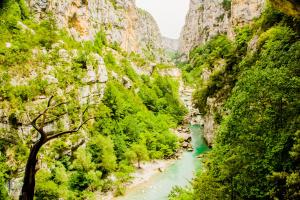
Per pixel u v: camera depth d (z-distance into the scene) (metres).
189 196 32.28
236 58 51.97
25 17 72.38
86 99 63.19
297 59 26.78
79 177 50.03
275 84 23.12
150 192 49.62
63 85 57.31
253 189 21.39
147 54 185.38
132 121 70.75
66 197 44.38
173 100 108.75
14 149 42.00
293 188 18.41
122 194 48.88
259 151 22.44
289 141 21.00
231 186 23.77
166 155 66.75
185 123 100.12
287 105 22.00
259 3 123.69
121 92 83.06
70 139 52.09
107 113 66.94
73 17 93.69
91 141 57.72
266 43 39.22
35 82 51.12
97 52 92.50
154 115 90.75
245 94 25.88
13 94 46.03
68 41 75.56
